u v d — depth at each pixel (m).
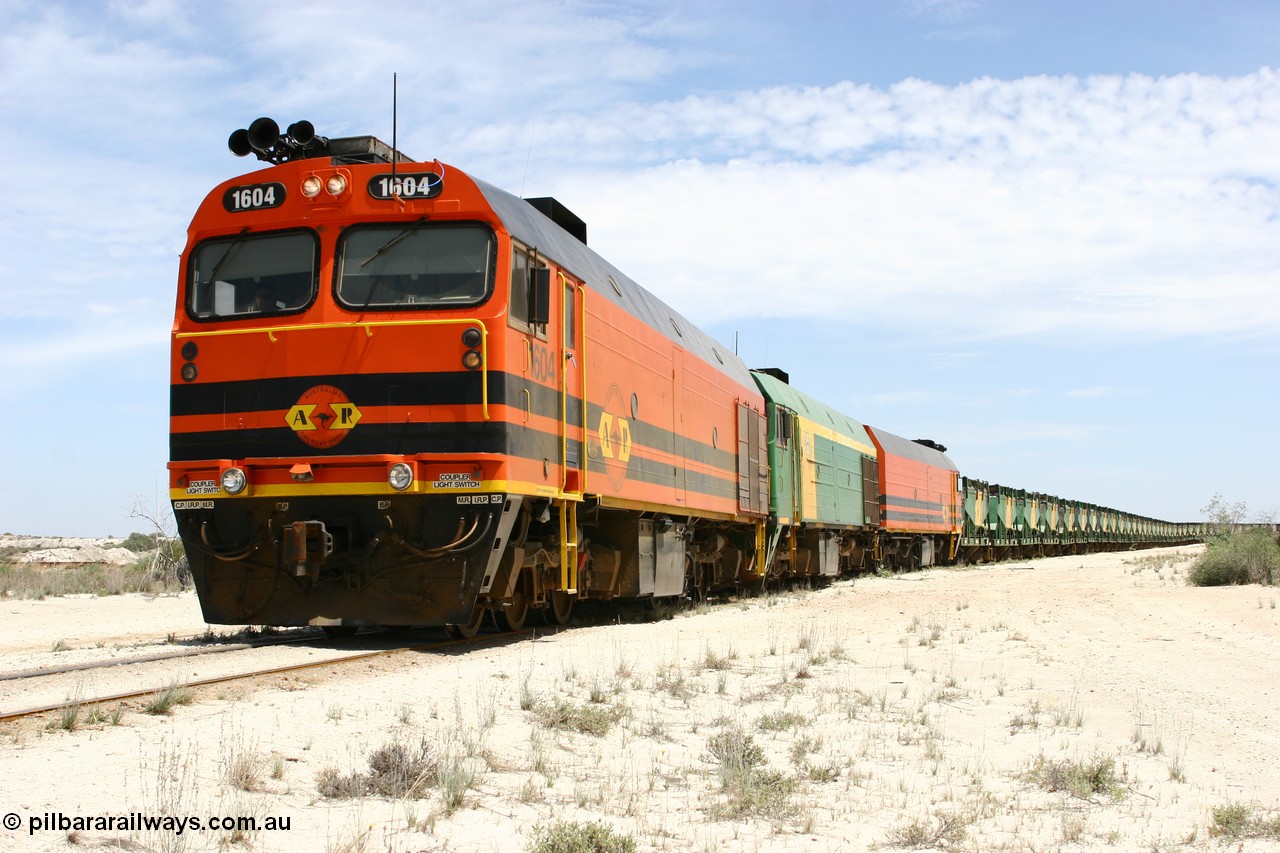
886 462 36.03
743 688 10.19
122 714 7.30
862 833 6.09
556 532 13.48
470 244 11.48
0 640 13.91
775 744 8.13
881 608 18.80
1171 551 55.31
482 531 11.04
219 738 6.73
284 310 11.54
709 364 19.88
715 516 19.88
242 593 11.76
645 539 16.14
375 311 11.37
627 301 15.94
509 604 12.67
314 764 6.41
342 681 9.16
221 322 11.66
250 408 11.42
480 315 11.22
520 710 8.35
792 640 13.74
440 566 11.18
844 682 10.80
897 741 8.43
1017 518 57.19
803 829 6.11
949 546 46.34
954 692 10.41
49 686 8.55
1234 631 15.68
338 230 11.62
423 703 8.30
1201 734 8.95
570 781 6.68
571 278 13.43
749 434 22.28
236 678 8.72
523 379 11.70
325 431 11.22
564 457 12.79
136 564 31.27
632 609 18.48
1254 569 24.06
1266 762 8.13
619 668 10.48
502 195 12.33
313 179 11.68
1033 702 10.00
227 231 11.86
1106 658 12.84
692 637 13.84
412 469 10.96
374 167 11.65
